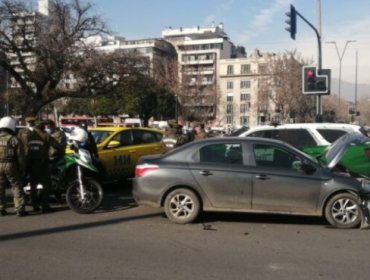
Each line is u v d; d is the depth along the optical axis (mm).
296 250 7359
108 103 75500
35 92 41250
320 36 24609
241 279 5984
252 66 139125
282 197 9016
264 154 9219
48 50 36406
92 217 9750
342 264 6648
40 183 10312
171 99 89250
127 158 13406
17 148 9727
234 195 9102
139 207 10852
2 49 37250
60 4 37594
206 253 7156
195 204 9164
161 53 141625
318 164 9148
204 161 9266
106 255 7004
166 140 14289
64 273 6160
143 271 6262
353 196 8930
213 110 105500
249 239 8023
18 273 6152
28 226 8922
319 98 23906
